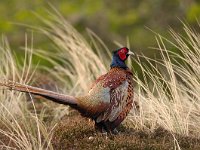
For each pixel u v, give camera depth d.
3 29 25.91
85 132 13.62
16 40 25.55
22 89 13.02
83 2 27.00
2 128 14.08
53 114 15.88
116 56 13.71
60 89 17.75
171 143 12.79
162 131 13.51
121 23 26.48
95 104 13.18
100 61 16.98
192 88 14.66
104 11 26.77
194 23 24.38
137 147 12.57
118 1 27.14
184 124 13.93
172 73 14.70
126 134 13.39
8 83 13.47
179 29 25.05
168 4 26.20
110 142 12.75
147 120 14.53
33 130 13.64
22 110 14.98
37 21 25.95
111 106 13.26
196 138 13.16
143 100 14.95
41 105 16.47
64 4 26.86
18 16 26.02
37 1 26.56
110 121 13.33
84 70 17.14
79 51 17.20
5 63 17.23
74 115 15.58
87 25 26.42
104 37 26.14
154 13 26.28
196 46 14.91
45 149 13.03
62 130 13.66
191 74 14.98
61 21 19.33
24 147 13.02
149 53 22.83
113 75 13.43
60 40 17.62
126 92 13.40
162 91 14.65
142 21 26.45
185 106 14.59
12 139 12.98
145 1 26.67
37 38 25.03
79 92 16.89
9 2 27.09
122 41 25.56
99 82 13.42
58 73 18.70
